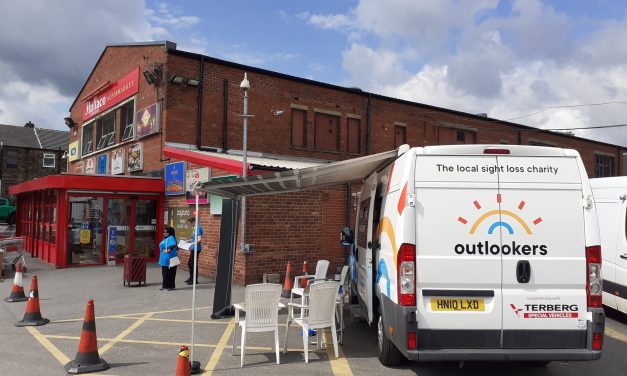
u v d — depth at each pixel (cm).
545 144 2702
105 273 1402
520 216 509
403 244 505
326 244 1402
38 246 1789
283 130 1722
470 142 2348
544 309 500
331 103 1858
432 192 515
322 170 700
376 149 1983
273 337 774
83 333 607
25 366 615
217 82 1588
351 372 601
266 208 1280
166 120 1508
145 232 1625
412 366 624
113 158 1934
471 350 494
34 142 4744
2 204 3412
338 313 818
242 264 1234
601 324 492
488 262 504
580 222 510
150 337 759
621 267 898
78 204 1542
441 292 503
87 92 2270
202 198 1362
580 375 605
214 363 634
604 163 3116
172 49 1514
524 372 612
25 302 1011
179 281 1277
